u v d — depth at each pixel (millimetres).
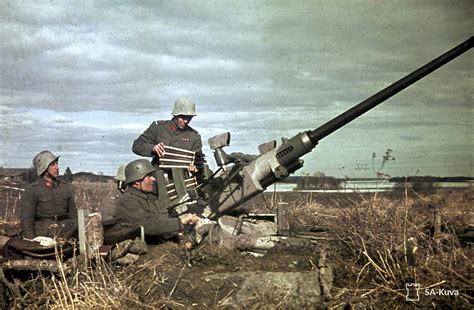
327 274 7297
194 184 9094
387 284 7320
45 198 8844
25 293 7406
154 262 7672
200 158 9359
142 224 8414
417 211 9641
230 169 9070
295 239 8438
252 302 7055
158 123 10023
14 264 7348
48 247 7520
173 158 9148
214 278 7242
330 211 10883
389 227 8477
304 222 10453
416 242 7965
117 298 6988
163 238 8547
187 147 9922
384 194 11539
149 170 8695
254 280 7195
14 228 10039
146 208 8648
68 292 7012
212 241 8203
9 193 12844
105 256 7602
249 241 8391
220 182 9078
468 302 7031
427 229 8703
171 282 7270
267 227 8992
